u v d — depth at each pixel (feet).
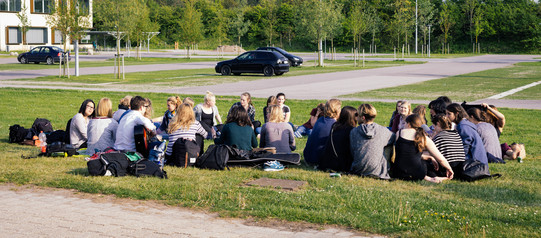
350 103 60.90
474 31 287.07
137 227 17.47
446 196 22.06
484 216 18.89
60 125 43.19
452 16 299.17
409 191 22.68
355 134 25.84
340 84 88.79
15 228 17.20
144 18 194.18
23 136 34.55
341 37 310.04
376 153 25.30
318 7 148.36
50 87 77.92
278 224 17.99
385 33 302.86
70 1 98.99
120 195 21.29
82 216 18.61
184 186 22.44
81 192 21.88
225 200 20.52
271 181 24.16
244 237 16.60
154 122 40.04
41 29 222.28
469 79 98.99
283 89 79.51
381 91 76.38
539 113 53.52
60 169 25.94
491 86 84.33
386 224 17.83
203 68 134.21
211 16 343.46
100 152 28.27
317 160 28.12
